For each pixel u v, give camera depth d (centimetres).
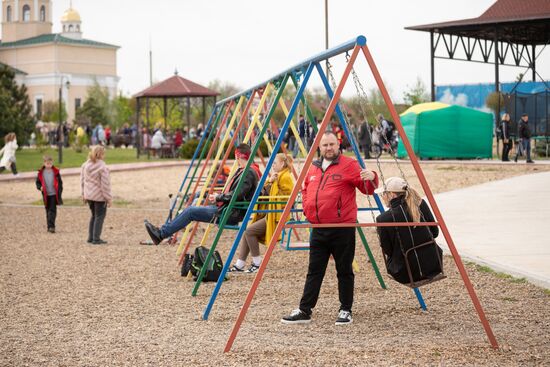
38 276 1053
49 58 10931
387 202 744
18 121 5381
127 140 6619
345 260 739
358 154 849
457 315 773
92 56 11212
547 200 1803
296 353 629
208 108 6756
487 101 3931
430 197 684
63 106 8981
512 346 646
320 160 748
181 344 674
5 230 1603
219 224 997
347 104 5731
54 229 1567
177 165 3819
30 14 12325
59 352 658
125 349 662
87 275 1058
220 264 1001
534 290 880
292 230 1309
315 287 748
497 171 2756
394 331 709
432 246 729
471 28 4075
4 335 724
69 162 4053
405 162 3350
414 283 735
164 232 1028
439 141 3466
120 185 2762
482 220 1504
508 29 4259
